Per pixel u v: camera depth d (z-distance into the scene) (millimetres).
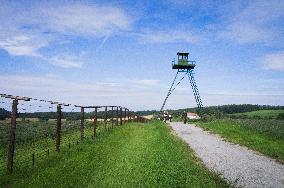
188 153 17250
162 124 36969
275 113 84938
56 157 12617
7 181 9219
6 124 11180
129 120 44219
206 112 56188
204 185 10164
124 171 11484
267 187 10969
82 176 10391
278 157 16828
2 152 13945
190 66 58125
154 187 9672
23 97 10281
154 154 14609
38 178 9633
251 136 24844
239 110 107812
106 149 15570
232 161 15633
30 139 17359
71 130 23797
